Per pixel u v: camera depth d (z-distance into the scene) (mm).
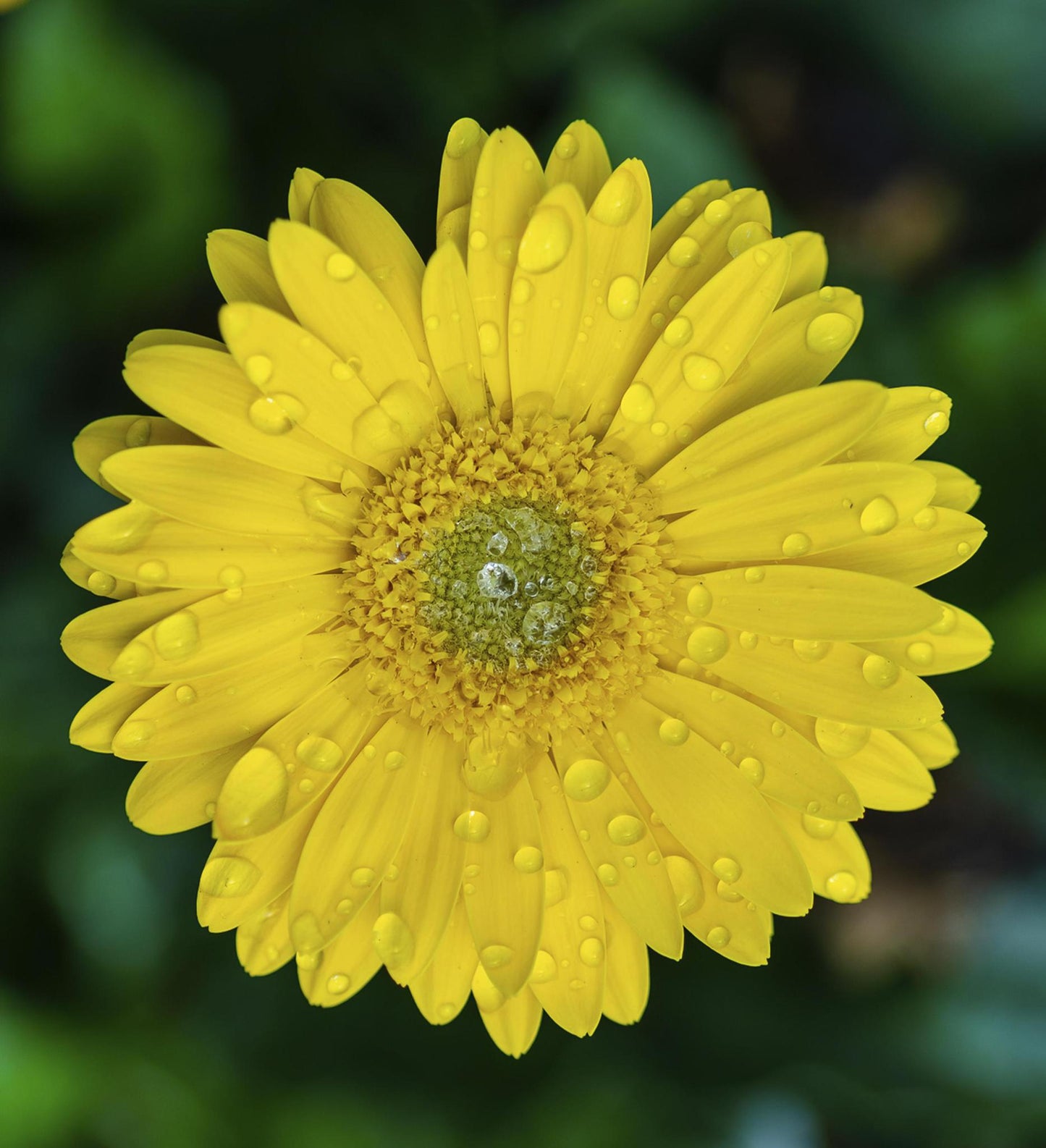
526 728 353
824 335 342
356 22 392
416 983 344
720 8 399
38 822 396
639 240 340
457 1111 388
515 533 349
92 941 399
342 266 335
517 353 344
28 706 396
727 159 387
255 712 345
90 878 398
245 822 340
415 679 351
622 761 352
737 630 348
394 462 347
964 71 402
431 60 396
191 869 399
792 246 345
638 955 347
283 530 343
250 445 338
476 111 400
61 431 402
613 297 342
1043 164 410
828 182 422
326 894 343
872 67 407
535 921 344
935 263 419
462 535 350
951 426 395
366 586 349
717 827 346
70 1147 397
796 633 344
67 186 400
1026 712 391
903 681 343
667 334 342
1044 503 394
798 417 340
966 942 409
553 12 395
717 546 346
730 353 341
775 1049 394
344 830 345
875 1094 393
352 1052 389
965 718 393
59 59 391
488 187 339
